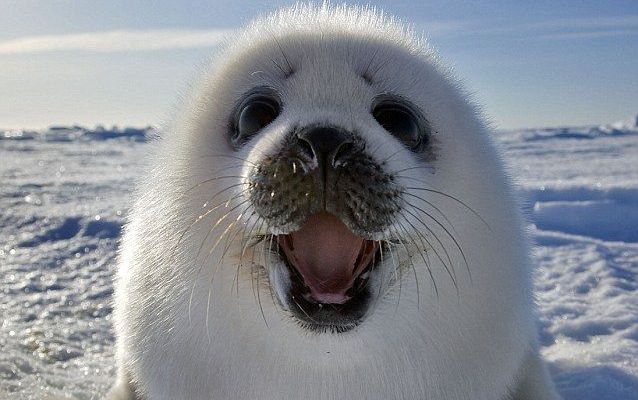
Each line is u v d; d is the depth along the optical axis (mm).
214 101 502
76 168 3182
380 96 466
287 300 416
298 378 465
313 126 413
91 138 6582
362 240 435
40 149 4918
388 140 438
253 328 460
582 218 1514
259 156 421
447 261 463
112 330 869
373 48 494
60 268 1166
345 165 404
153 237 507
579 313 887
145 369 515
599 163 2848
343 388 467
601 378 667
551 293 985
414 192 439
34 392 669
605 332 825
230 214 451
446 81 533
